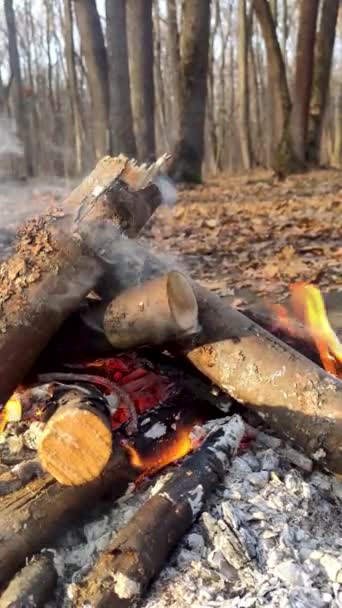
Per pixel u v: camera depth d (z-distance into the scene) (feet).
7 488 2.89
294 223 10.37
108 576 2.55
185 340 3.26
